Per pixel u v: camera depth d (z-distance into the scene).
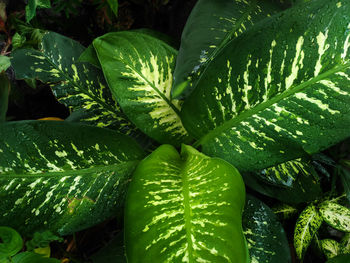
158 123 0.39
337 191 0.47
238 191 0.27
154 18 0.64
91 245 0.51
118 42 0.36
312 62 0.28
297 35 0.28
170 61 0.38
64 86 0.42
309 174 0.41
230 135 0.34
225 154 0.35
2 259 0.28
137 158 0.37
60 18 0.56
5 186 0.30
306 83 0.28
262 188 0.40
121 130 0.43
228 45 0.30
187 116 0.35
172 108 0.39
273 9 0.40
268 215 0.39
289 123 0.31
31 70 0.41
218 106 0.33
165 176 0.30
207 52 0.36
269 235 0.37
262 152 0.33
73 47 0.43
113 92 0.36
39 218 0.31
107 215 0.34
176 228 0.26
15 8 0.55
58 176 0.32
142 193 0.29
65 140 0.34
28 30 0.52
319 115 0.29
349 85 0.27
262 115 0.31
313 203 0.44
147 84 0.37
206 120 0.35
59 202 0.32
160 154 0.34
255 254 0.35
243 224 0.37
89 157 0.34
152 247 0.25
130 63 0.36
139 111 0.38
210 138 0.36
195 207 0.27
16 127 0.32
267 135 0.32
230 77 0.31
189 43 0.37
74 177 0.33
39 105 0.59
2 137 0.31
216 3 0.39
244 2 0.40
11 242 0.28
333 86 0.28
